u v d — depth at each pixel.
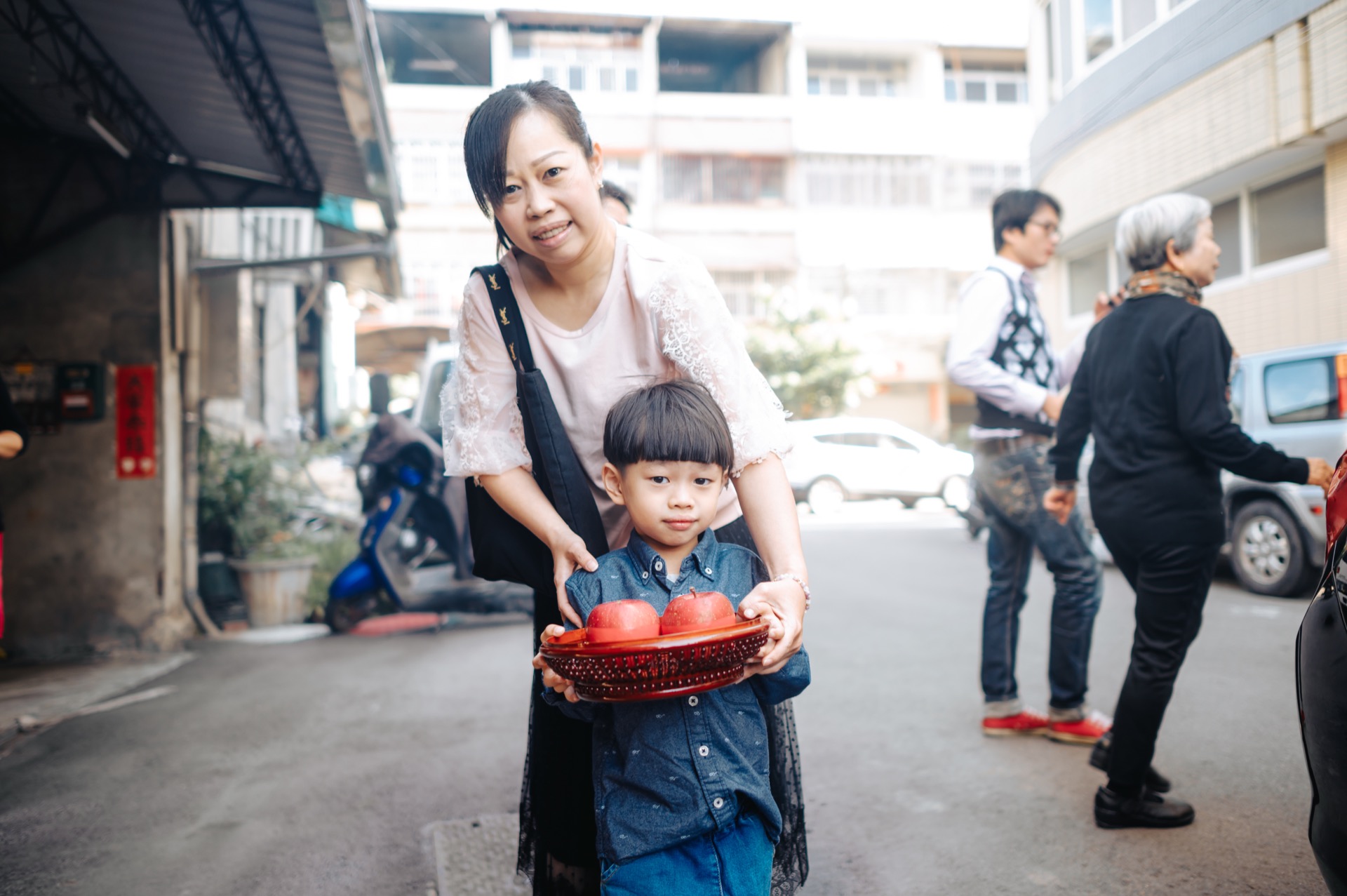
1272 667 4.45
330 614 6.60
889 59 28.17
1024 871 2.49
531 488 1.82
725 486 1.86
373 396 6.66
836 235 27.17
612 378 1.82
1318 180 9.45
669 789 1.59
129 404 6.12
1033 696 4.18
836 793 3.12
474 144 1.64
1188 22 9.96
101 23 4.74
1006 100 28.73
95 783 3.51
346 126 6.07
